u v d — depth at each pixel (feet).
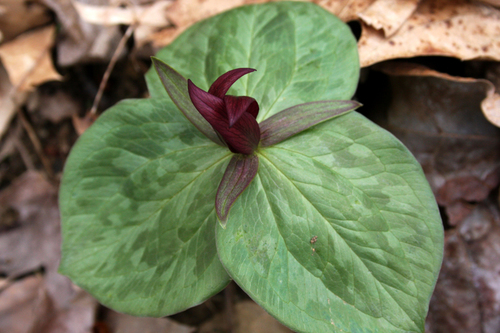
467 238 1.52
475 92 1.46
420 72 1.47
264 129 1.32
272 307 1.26
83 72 1.76
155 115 1.37
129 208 1.36
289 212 1.29
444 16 1.48
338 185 1.29
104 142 1.37
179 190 1.35
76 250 1.37
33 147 1.82
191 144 1.36
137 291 1.33
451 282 1.51
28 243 1.73
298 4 1.42
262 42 1.41
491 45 1.46
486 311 1.49
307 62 1.38
